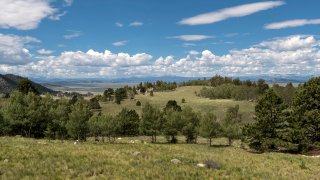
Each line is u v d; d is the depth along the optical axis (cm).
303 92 6009
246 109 18350
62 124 7619
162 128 8206
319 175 2847
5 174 2034
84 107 7669
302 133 5722
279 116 6025
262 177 2459
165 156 3028
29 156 2577
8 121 7394
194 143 8081
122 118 9200
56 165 2330
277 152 5809
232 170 2609
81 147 3378
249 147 6444
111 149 3334
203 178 2216
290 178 2552
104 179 2044
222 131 7600
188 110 8731
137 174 2202
